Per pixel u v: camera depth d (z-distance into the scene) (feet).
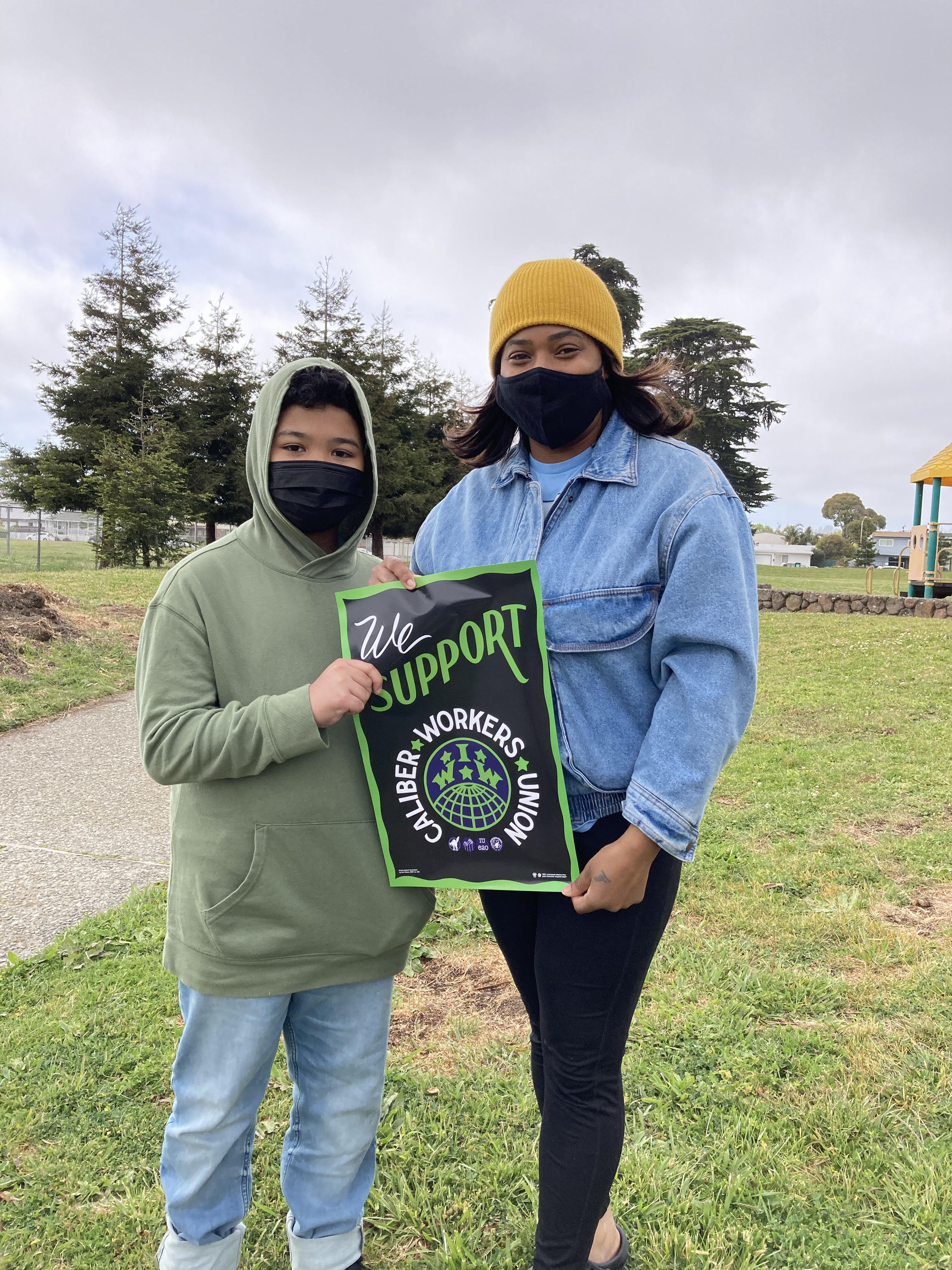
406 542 131.23
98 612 38.99
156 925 11.92
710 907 12.10
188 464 114.01
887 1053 8.49
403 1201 6.79
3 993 10.14
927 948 10.77
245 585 5.45
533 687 5.15
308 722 4.90
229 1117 5.31
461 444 6.56
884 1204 6.56
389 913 5.53
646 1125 7.59
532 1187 6.82
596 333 5.27
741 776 19.42
